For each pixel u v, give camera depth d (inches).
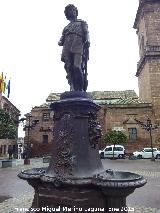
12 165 877.8
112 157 1247.5
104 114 1460.4
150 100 1411.2
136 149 1390.3
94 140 224.8
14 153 1662.2
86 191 199.3
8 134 941.2
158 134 1366.9
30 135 1552.7
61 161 217.3
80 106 221.8
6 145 1662.2
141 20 1526.8
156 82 1385.3
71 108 222.7
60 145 221.8
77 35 243.3
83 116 221.9
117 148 1270.9
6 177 588.4
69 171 211.0
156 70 1387.8
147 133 1395.2
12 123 990.4
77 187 199.6
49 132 1541.6
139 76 1681.8
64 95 234.4
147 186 461.7
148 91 1434.5
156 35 1405.0
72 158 213.3
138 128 1412.4
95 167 221.3
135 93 1678.2
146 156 1235.9
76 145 216.2
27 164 945.5
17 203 317.1
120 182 183.5
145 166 834.8
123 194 192.4
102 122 1453.0
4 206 301.7
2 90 1482.5
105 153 1268.5
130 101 1492.4
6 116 965.2
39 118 1565.0
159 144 1355.8
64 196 201.8
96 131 226.1
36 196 227.1
